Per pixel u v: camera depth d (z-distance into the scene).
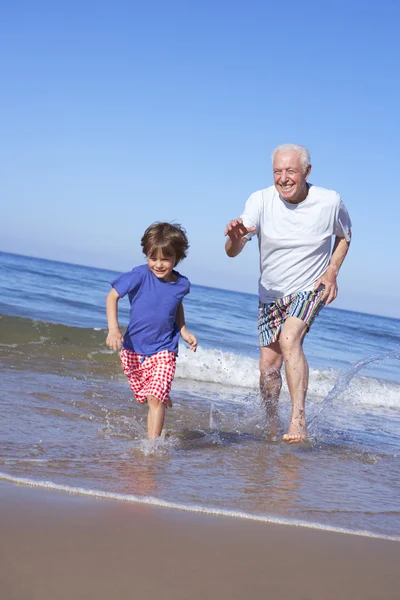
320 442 4.30
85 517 2.12
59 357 6.71
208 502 2.50
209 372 7.46
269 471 3.25
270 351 4.55
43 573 1.65
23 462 2.76
